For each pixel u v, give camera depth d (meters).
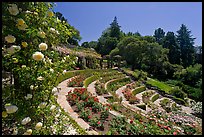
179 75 36.19
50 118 3.50
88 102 7.43
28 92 3.00
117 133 5.12
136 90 19.59
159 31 79.38
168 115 9.84
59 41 3.59
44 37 3.02
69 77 15.97
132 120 6.09
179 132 6.23
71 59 3.77
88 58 26.17
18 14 2.80
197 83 31.03
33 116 3.01
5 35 2.71
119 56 34.97
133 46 36.00
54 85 3.42
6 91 2.80
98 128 5.32
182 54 54.53
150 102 15.59
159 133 5.46
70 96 7.95
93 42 61.53
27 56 2.90
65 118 4.65
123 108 8.88
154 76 37.47
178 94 23.22
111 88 16.95
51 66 3.28
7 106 2.47
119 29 62.91
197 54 56.09
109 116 6.53
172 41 53.84
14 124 2.87
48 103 3.29
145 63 38.06
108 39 51.69
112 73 24.88
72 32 3.88
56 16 3.65
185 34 59.12
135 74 28.72
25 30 2.86
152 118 7.43
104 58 35.12
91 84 15.55
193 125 7.82
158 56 38.09
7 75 2.91
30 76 2.88
